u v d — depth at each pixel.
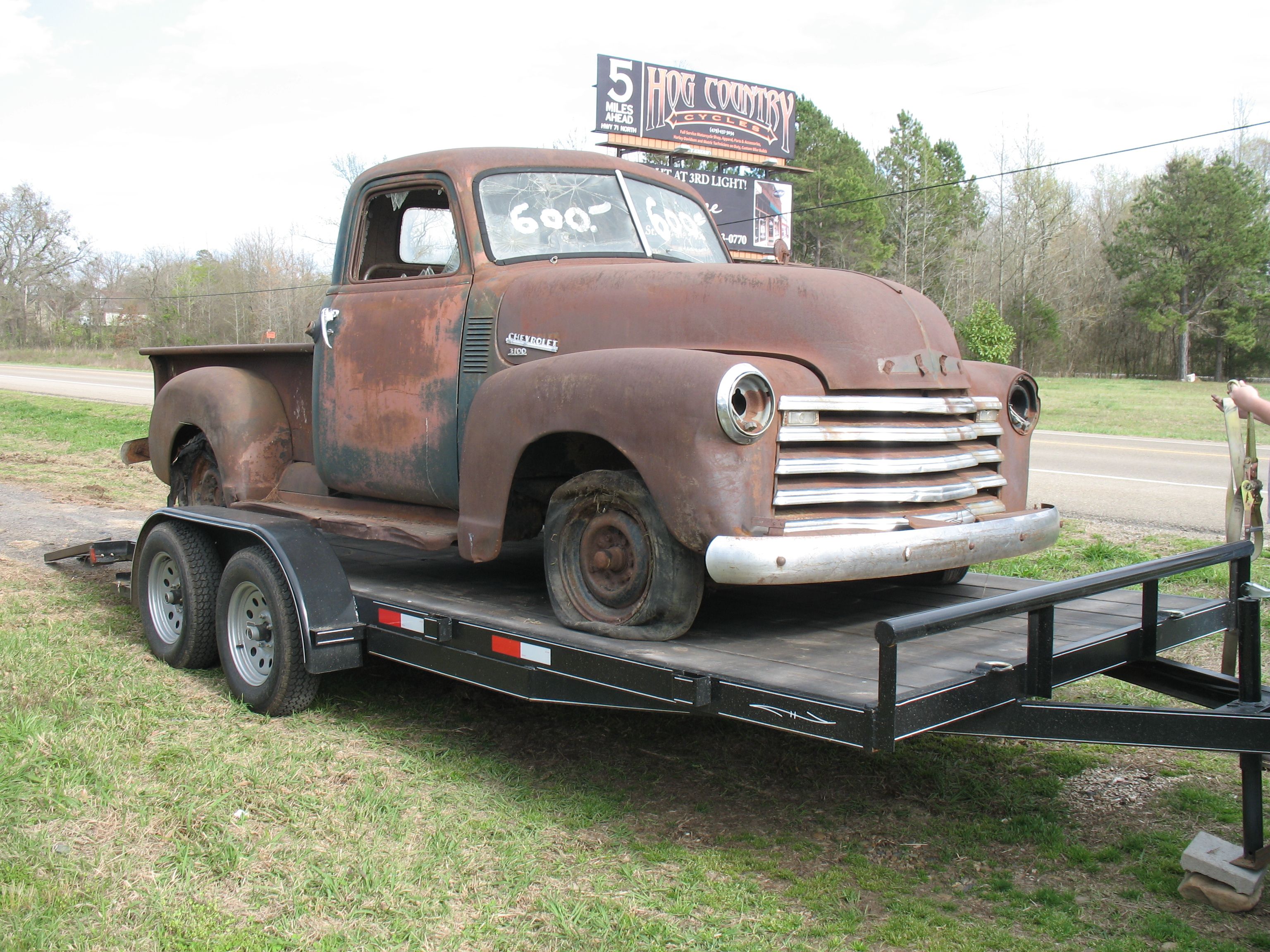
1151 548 7.48
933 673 3.03
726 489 3.18
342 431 4.92
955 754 4.10
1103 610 3.94
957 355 3.79
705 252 5.00
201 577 4.96
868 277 3.70
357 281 4.97
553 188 4.68
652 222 4.85
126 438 16.81
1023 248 49.94
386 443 4.68
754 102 33.00
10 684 4.66
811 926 2.81
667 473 3.27
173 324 67.44
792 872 3.11
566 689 3.46
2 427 18.44
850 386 3.38
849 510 3.36
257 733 4.24
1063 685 3.37
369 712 4.52
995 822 3.48
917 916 2.86
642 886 3.02
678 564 3.41
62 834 3.32
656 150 31.55
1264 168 53.84
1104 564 6.96
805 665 3.15
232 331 63.97
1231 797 3.69
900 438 3.45
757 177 33.22
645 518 3.47
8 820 3.38
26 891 2.93
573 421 3.57
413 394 4.54
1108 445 16.25
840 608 4.06
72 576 7.04
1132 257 49.12
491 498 3.90
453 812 3.51
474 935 2.77
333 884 3.00
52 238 72.94
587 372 3.55
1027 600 2.79
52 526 9.08
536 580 4.86
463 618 3.87
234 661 4.65
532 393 3.72
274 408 5.61
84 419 20.23
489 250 4.42
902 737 2.66
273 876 3.07
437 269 4.71
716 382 3.17
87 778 3.73
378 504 4.95
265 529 4.46
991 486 3.82
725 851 3.24
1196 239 47.50
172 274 72.25
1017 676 3.05
